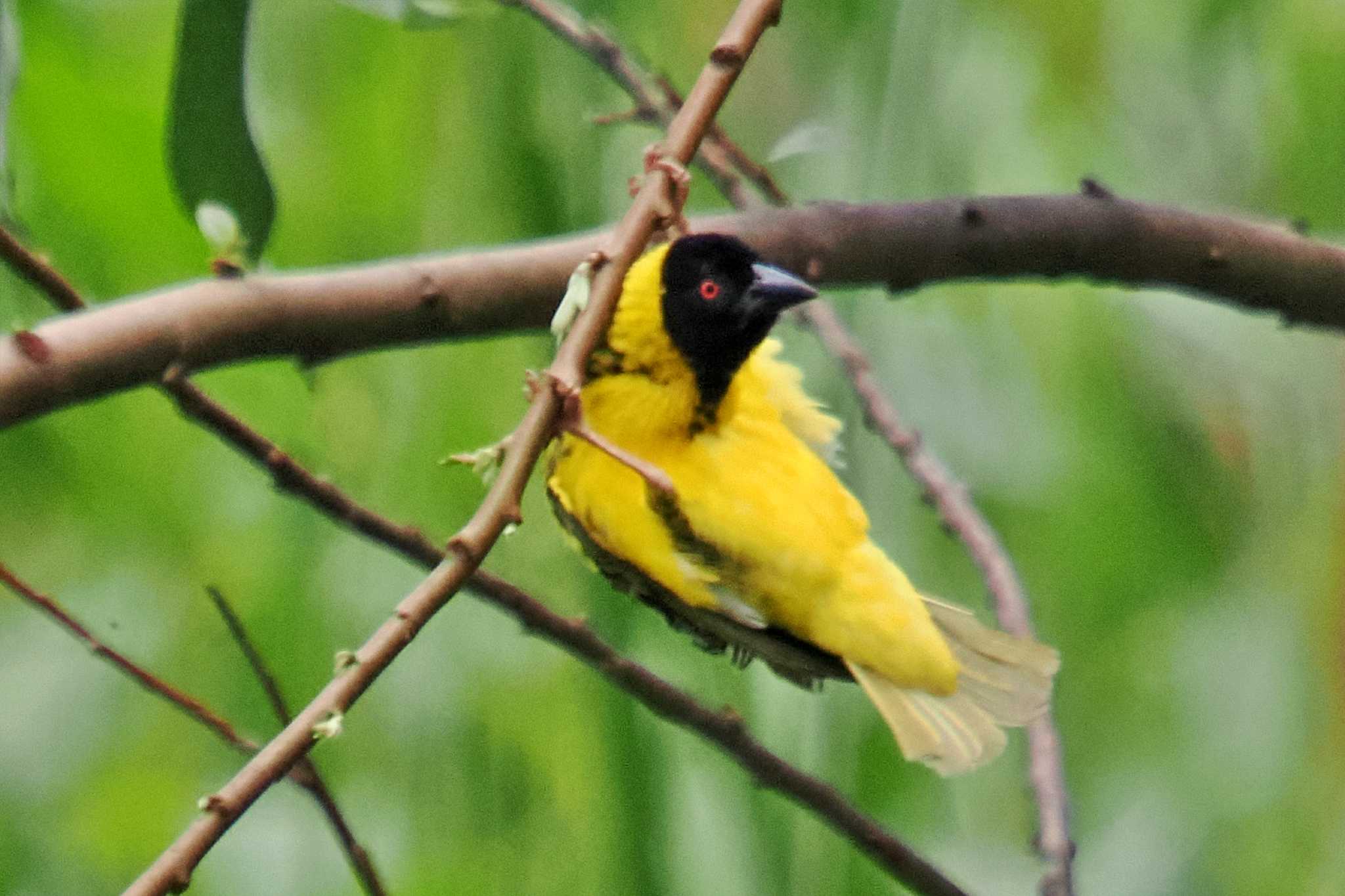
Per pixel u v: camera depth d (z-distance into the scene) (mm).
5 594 5734
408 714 5695
